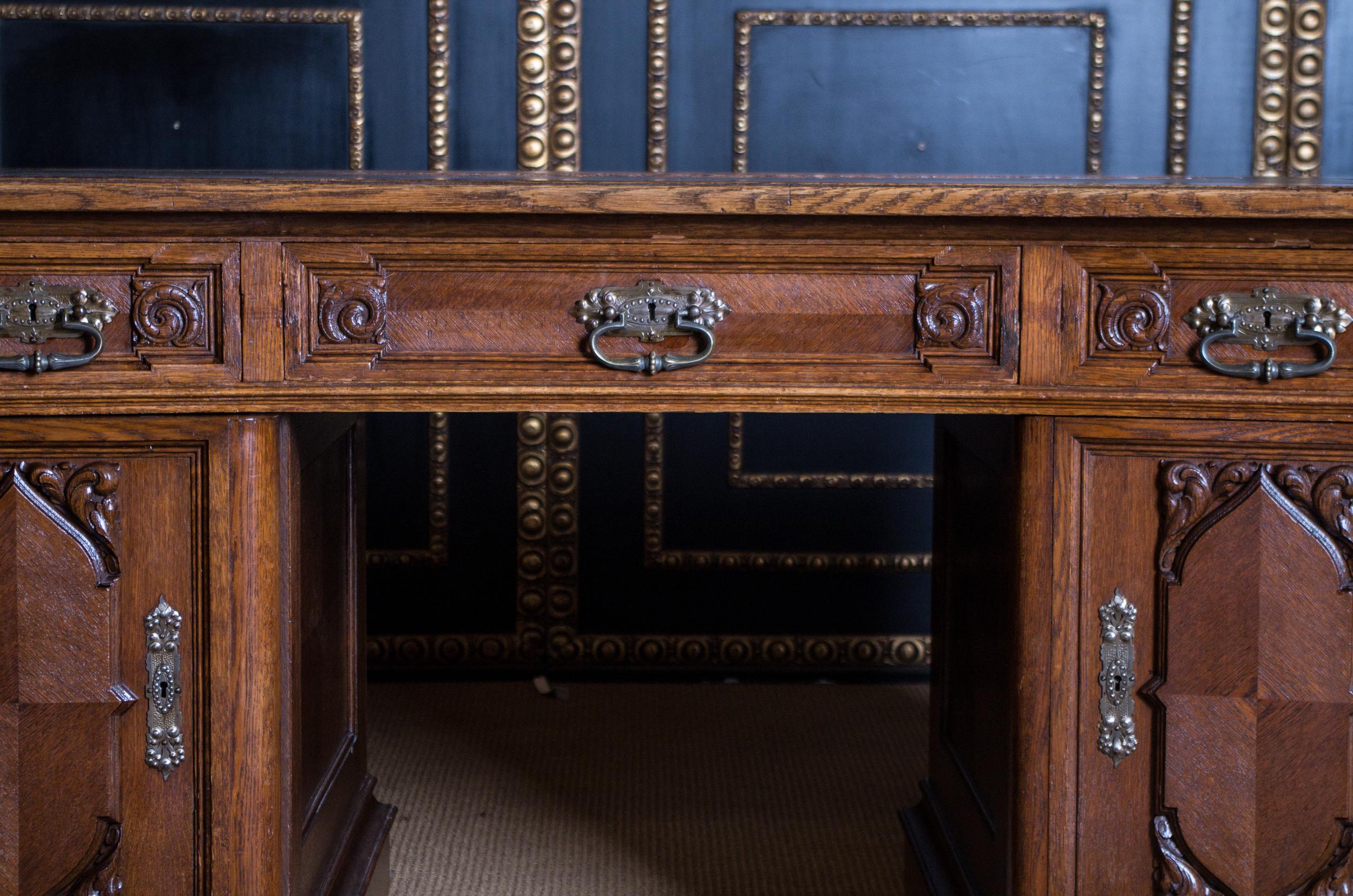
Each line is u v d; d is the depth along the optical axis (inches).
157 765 47.4
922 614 95.4
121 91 88.0
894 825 72.7
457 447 93.7
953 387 46.6
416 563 94.4
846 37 89.4
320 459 56.4
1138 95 89.6
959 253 46.2
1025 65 89.5
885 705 91.9
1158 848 48.4
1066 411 46.8
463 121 89.9
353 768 62.4
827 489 93.9
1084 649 48.0
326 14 88.4
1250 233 45.6
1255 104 89.7
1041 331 46.4
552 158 90.1
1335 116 89.6
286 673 48.5
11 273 45.4
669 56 89.7
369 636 95.3
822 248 46.2
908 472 93.7
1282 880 48.3
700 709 91.0
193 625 47.1
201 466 46.7
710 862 68.1
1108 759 48.3
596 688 95.0
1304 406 46.3
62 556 46.7
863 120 90.0
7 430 46.2
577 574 94.9
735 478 93.7
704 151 90.3
